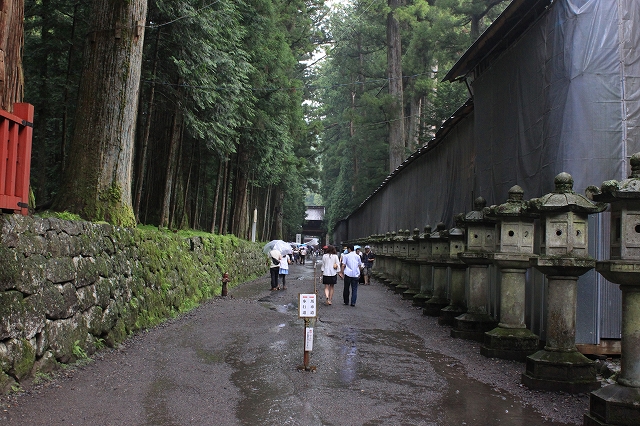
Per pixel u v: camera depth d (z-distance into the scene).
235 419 4.54
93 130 9.05
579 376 5.68
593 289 7.32
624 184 4.37
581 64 7.38
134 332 7.90
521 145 8.94
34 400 4.68
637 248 4.39
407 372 6.46
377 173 41.94
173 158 15.20
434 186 16.41
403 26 31.70
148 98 13.27
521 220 7.44
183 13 11.36
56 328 5.63
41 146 12.15
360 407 4.99
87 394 5.00
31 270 5.24
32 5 11.76
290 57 21.33
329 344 8.06
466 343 8.48
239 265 19.70
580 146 7.34
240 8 15.76
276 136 21.09
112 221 8.89
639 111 7.32
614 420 4.30
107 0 9.17
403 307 13.34
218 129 14.41
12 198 5.20
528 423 4.69
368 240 28.22
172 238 11.39
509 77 9.57
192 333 8.44
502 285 7.57
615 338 7.29
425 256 13.51
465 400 5.34
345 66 38.06
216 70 13.16
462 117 13.15
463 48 27.34
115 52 9.12
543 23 8.27
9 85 6.23
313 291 17.05
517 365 6.97
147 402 4.89
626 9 7.39
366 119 34.66
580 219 5.80
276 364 6.59
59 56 12.77
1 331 4.68
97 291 6.75
